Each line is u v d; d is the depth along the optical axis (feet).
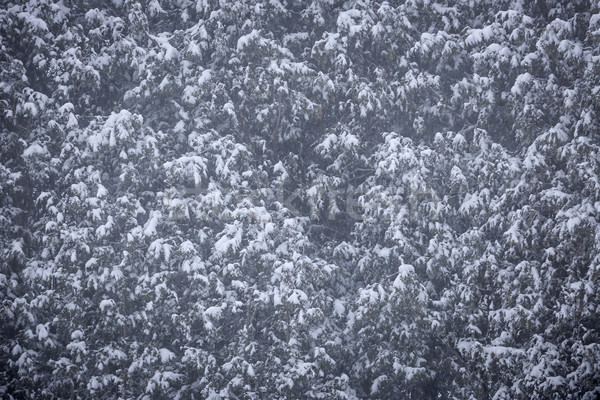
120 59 168.66
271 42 167.53
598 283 141.59
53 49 167.12
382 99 168.96
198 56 166.91
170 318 158.10
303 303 154.20
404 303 153.28
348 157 171.53
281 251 158.51
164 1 184.24
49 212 161.07
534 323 145.69
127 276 158.71
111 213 159.53
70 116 161.07
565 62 155.43
